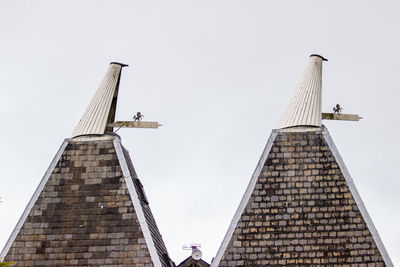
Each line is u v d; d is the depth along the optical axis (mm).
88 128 39344
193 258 38844
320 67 40969
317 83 40094
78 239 36438
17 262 36094
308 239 35469
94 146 38812
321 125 38406
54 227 36812
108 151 38594
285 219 35969
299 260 35094
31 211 37281
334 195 36344
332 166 37000
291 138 37906
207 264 39812
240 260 35219
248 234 35719
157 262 35406
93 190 37594
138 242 36031
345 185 36531
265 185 36812
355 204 36062
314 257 35125
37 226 36906
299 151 37531
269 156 37500
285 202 36344
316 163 37156
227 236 35719
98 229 36562
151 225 38094
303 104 39062
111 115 41406
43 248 36344
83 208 37188
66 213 37125
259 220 36000
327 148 37469
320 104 39344
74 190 37688
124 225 36500
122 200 37156
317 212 36031
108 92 40875
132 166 40438
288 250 35312
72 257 36031
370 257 34969
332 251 35188
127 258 35719
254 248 35438
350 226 35625
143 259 35625
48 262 36031
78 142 39000
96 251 36062
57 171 38281
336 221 35750
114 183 37656
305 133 37969
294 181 36812
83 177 38000
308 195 36438
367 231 35469
